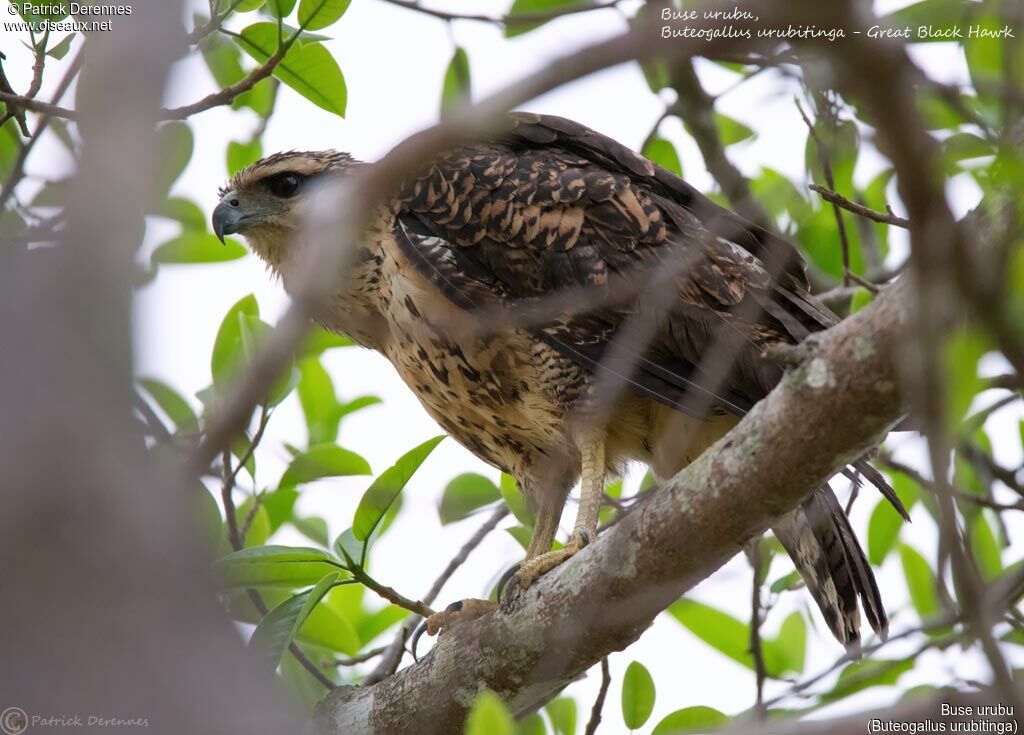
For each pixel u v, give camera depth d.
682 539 7.36
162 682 4.18
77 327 4.35
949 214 4.18
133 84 4.57
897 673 8.67
